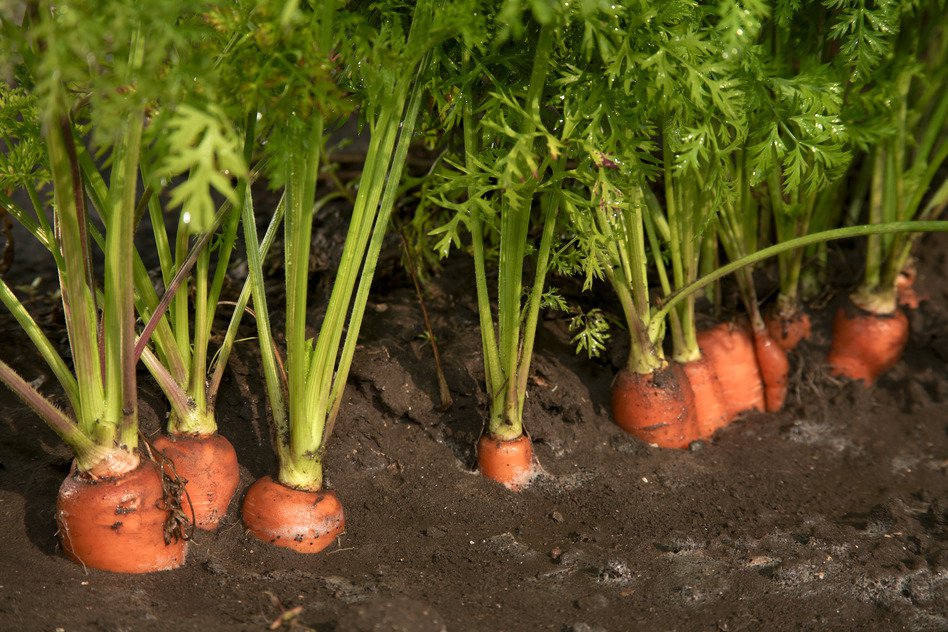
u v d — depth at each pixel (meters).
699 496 0.99
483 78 0.94
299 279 0.90
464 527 0.96
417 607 0.88
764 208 1.07
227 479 0.93
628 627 0.90
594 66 0.91
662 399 1.01
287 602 0.89
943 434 1.06
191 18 0.86
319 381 0.92
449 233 0.91
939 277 1.10
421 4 0.88
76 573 0.89
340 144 1.10
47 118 0.83
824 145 0.95
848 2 0.96
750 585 0.93
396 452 0.99
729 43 0.89
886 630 0.91
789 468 1.03
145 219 1.18
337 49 0.90
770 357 1.06
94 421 0.89
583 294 1.06
